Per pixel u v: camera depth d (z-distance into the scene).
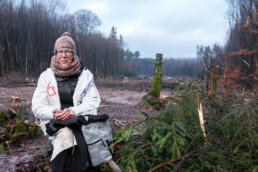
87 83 2.20
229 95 2.82
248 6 19.20
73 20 44.69
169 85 19.75
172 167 2.12
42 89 2.17
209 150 2.10
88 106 2.12
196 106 2.47
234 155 2.16
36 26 35.72
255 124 2.15
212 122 2.28
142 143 2.30
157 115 2.52
